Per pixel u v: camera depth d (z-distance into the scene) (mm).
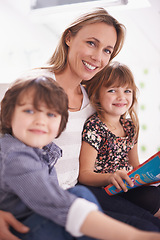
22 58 2738
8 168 686
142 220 805
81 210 625
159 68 2566
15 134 760
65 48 1104
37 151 794
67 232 694
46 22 2418
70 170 1068
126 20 2158
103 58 1089
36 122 740
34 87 748
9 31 2525
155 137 2570
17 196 744
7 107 781
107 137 1183
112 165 1211
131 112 1310
